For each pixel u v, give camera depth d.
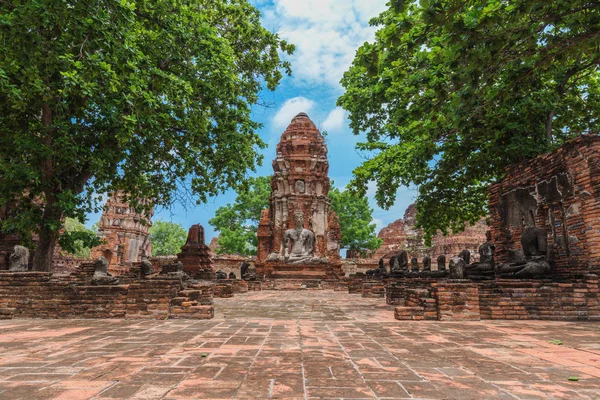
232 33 19.89
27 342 5.87
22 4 8.16
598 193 9.95
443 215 20.06
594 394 3.45
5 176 12.42
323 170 35.22
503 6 7.78
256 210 49.59
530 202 12.77
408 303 10.50
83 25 8.34
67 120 13.78
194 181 20.53
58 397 3.31
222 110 16.55
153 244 64.81
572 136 15.84
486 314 8.84
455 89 8.27
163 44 13.62
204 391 3.50
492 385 3.72
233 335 6.52
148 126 14.35
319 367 4.38
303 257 30.75
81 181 15.38
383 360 4.73
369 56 7.55
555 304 8.94
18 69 10.09
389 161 16.77
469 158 15.41
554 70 12.38
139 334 6.63
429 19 6.88
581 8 7.52
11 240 18.22
